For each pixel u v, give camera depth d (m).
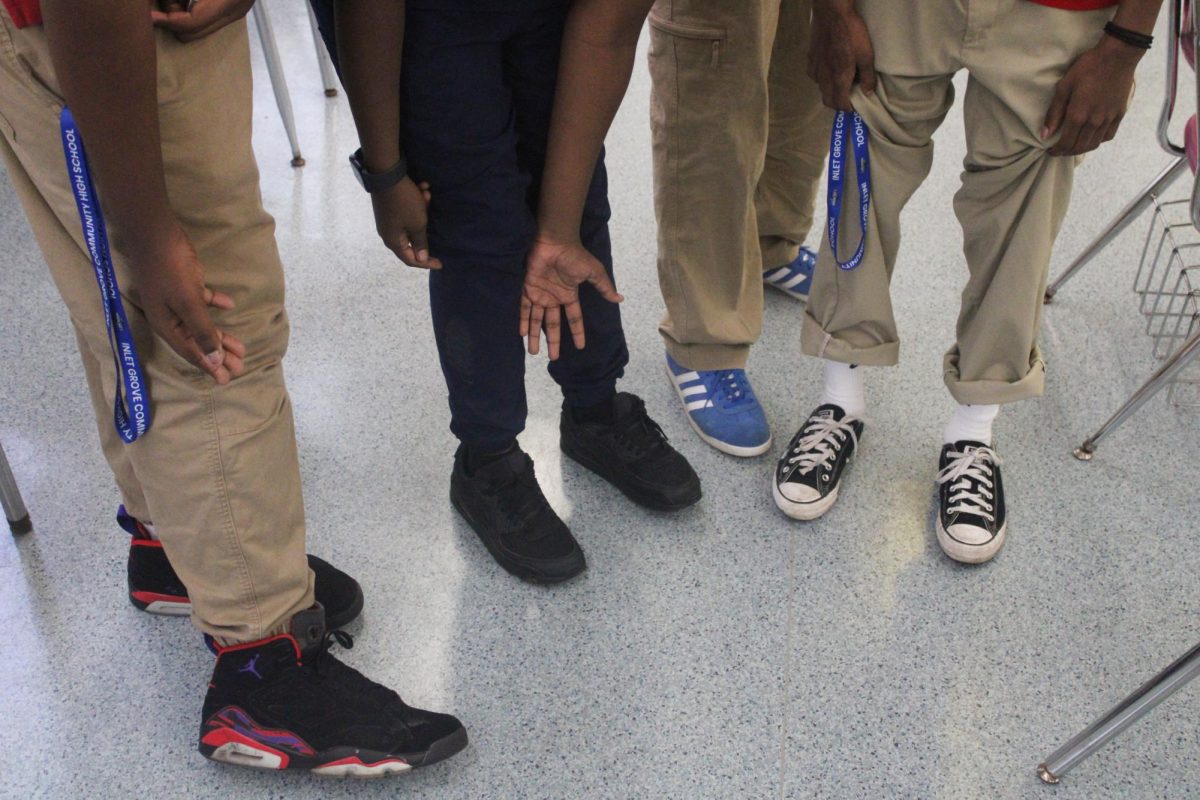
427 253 1.14
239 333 0.93
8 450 1.55
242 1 0.78
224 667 1.12
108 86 0.69
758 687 1.24
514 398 1.30
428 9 0.92
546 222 1.13
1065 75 1.08
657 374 1.73
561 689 1.24
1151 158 2.27
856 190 1.28
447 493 1.50
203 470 0.97
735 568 1.39
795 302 1.88
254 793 1.14
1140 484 1.51
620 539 1.43
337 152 2.30
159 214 0.78
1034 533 1.44
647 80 2.60
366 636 1.30
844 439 1.50
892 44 1.14
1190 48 1.18
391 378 1.70
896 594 1.36
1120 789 1.14
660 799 1.13
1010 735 1.20
